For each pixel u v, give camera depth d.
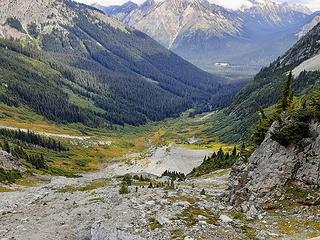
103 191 58.47
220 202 40.22
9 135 192.62
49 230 41.53
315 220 29.94
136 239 30.27
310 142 34.34
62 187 75.25
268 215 32.56
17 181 89.94
